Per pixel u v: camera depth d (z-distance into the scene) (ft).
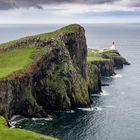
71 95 472.85
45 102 457.68
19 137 255.29
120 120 410.52
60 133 357.00
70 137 345.10
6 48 530.27
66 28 547.49
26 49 514.68
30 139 254.68
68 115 429.38
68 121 400.88
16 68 438.81
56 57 487.20
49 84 462.60
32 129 366.84
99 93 561.02
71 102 471.21
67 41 524.11
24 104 418.51
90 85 549.54
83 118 414.21
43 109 428.97
